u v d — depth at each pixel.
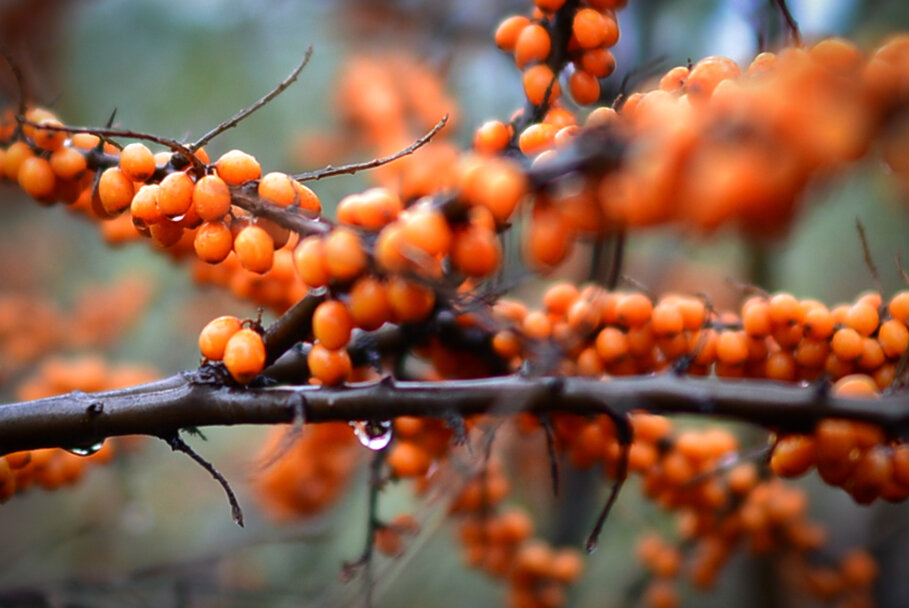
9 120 0.35
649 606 0.49
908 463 0.31
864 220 0.68
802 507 0.44
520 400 0.31
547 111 0.33
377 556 0.54
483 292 0.32
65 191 0.34
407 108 0.62
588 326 0.33
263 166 0.68
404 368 0.37
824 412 0.30
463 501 0.43
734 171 0.24
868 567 0.45
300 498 0.54
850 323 0.32
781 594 0.59
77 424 0.31
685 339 0.33
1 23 0.67
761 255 0.56
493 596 0.68
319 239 0.29
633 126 0.26
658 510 0.62
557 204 0.27
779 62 0.26
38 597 0.43
